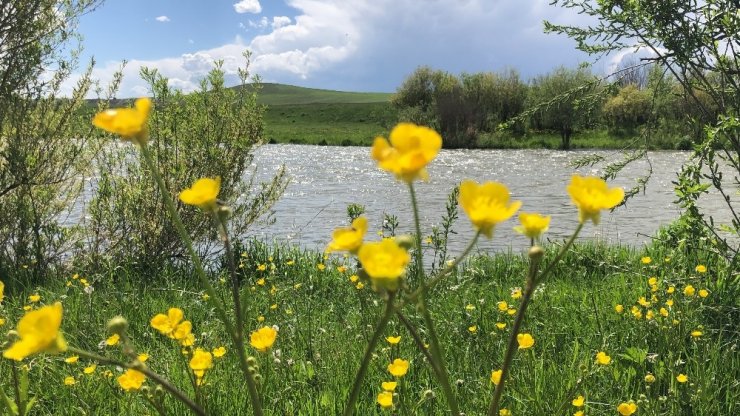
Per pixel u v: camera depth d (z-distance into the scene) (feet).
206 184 3.65
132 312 15.49
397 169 2.95
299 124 248.11
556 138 158.92
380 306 12.74
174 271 22.70
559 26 15.23
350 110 276.62
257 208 26.53
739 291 13.91
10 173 21.63
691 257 17.70
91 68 22.99
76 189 24.66
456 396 9.15
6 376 10.02
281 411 9.21
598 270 22.18
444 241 17.57
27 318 2.93
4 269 21.42
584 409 8.76
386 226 19.01
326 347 12.00
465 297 15.81
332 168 94.17
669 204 51.90
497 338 11.76
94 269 21.74
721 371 10.55
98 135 23.32
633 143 15.88
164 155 23.75
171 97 23.99
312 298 17.84
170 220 23.53
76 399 9.58
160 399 6.37
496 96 167.02
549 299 15.69
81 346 12.34
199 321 15.24
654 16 13.96
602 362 9.14
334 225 42.86
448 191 64.39
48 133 22.30
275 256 25.38
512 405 8.98
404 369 7.35
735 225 14.02
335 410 9.18
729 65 14.23
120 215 23.17
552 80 164.76
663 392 10.05
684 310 12.25
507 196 3.08
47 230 22.79
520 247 33.68
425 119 163.02
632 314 13.05
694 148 13.58
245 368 3.61
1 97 21.39
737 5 13.56
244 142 24.67
